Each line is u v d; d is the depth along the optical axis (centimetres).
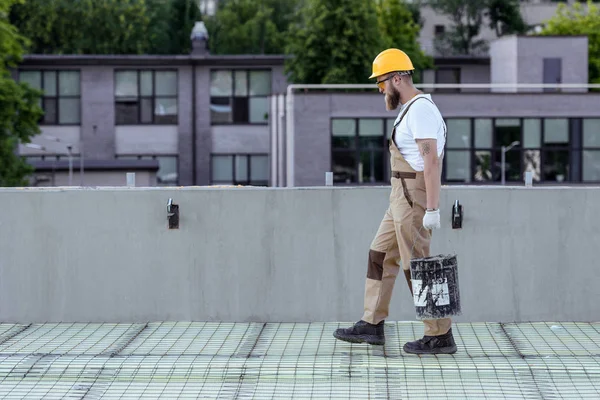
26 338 955
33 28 7400
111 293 1016
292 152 4594
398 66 865
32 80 5741
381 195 1005
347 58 5303
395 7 6550
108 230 1016
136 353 891
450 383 817
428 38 10338
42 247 1016
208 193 1011
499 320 1005
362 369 837
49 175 4841
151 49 8469
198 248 1013
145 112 5828
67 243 1016
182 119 5841
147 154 5834
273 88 5841
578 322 1005
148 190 1012
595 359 860
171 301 1016
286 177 4888
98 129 5788
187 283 1016
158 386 825
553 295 1005
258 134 5869
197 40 5966
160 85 5831
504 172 4678
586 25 7031
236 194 1011
